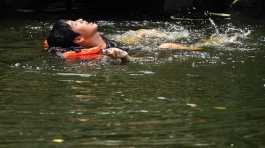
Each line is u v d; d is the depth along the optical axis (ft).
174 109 22.72
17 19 68.85
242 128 20.10
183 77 29.40
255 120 21.06
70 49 37.52
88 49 36.04
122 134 19.36
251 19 68.08
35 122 20.88
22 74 30.53
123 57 34.47
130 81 28.40
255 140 18.70
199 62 34.40
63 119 21.26
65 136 19.16
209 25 61.00
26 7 85.30
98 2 88.89
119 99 24.44
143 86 27.17
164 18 70.90
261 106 23.16
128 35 46.34
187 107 23.03
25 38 48.01
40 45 42.86
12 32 53.42
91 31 37.93
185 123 20.71
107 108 22.91
